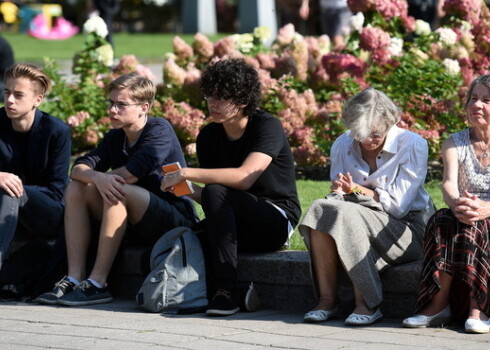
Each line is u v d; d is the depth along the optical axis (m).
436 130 24.00
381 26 25.97
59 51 61.53
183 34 77.00
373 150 15.06
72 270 16.52
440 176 23.44
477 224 13.58
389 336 13.38
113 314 15.28
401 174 14.90
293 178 16.25
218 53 28.27
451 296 14.12
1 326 14.45
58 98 28.91
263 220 15.55
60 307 16.02
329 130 24.47
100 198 16.64
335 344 12.89
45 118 17.86
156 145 16.88
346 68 25.19
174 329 14.02
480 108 14.23
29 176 17.91
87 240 16.70
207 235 15.90
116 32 100.88
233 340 13.23
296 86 26.41
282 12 57.94
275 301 15.68
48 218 17.52
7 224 16.59
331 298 14.61
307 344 12.91
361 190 14.87
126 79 16.94
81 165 16.84
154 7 101.25
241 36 28.77
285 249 16.38
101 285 16.33
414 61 24.95
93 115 27.38
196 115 25.62
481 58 25.81
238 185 15.48
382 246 14.55
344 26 39.16
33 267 17.31
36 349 12.88
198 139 16.56
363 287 14.20
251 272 15.83
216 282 15.23
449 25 26.38
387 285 14.77
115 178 16.23
